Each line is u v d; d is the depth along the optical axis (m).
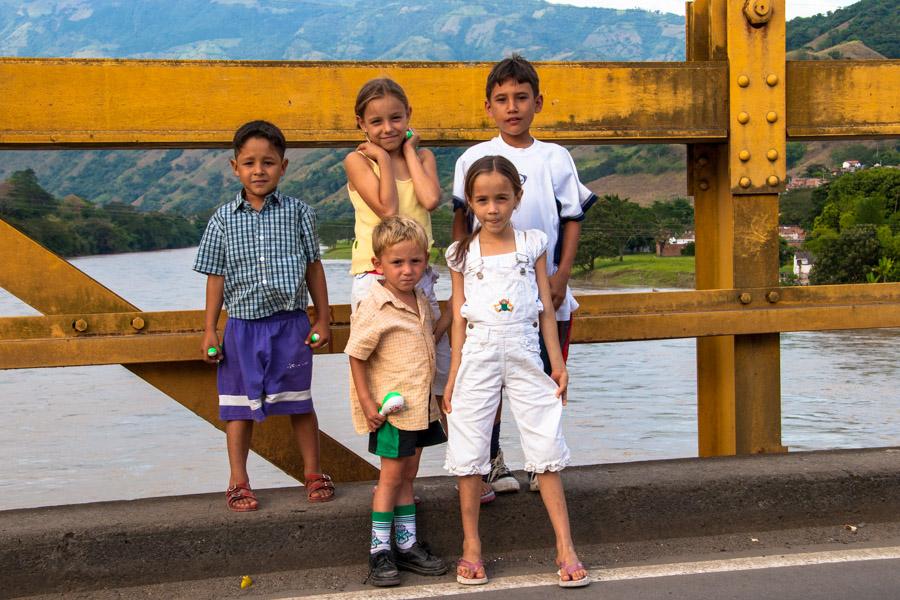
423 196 3.26
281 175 3.34
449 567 3.21
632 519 3.42
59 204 131.50
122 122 3.58
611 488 3.40
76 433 18.58
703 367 4.21
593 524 3.39
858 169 88.31
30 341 3.40
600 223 78.31
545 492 3.11
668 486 3.44
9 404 22.19
